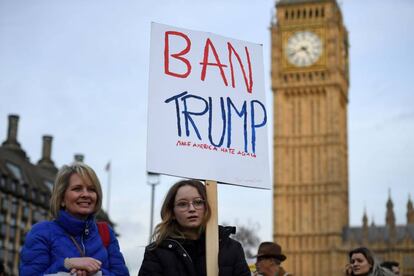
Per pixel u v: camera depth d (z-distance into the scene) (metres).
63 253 8.19
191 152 9.26
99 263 7.95
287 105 121.88
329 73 119.88
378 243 120.50
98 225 8.78
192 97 9.52
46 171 100.50
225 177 9.37
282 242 117.56
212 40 9.89
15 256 82.31
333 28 120.25
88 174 8.52
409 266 118.81
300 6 121.56
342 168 124.44
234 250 8.92
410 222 127.56
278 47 122.38
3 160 84.06
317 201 117.94
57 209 8.45
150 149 9.06
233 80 9.87
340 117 124.50
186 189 8.96
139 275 8.73
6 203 80.94
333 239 115.81
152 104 9.26
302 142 120.25
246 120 9.77
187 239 8.84
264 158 9.74
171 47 9.59
